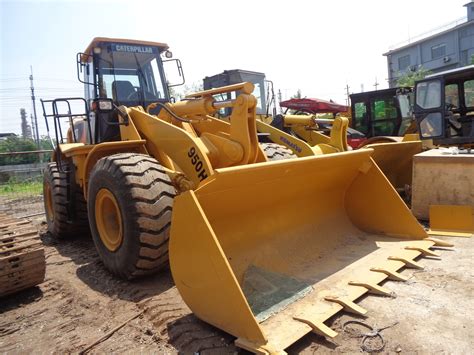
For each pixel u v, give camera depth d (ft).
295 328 8.30
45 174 20.57
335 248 12.85
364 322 8.84
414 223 13.24
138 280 12.76
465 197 15.84
